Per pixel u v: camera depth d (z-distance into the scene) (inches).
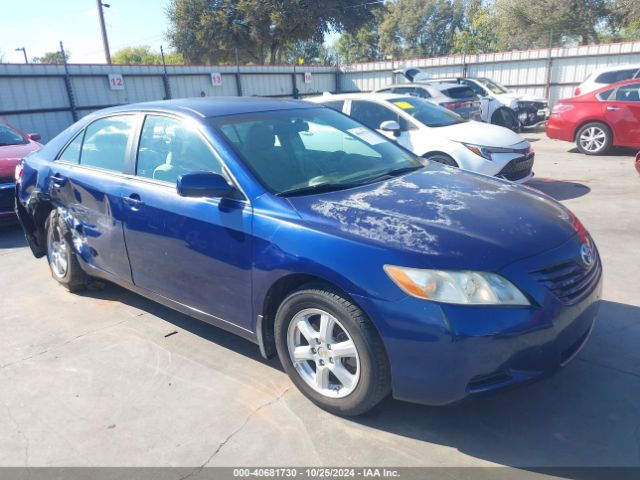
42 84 625.3
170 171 136.5
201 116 136.0
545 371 97.2
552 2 1079.0
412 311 93.0
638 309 151.9
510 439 102.0
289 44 1326.3
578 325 102.0
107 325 159.9
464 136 280.4
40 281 201.9
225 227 118.7
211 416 113.5
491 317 91.4
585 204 274.2
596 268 112.4
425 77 650.2
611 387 116.2
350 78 990.4
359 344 100.3
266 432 107.5
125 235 146.9
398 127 275.7
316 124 150.6
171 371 132.3
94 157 163.8
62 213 172.7
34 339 153.2
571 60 724.0
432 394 95.7
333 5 1200.8
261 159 127.1
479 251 96.1
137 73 715.4
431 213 108.6
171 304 142.9
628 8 994.1
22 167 194.1
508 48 1275.8
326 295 103.0
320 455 100.3
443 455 98.7
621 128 409.7
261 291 114.1
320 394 111.6
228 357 137.7
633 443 99.3
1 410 119.4
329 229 104.0
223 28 1198.9
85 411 117.4
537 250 100.0
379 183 128.5
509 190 129.4
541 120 635.5
